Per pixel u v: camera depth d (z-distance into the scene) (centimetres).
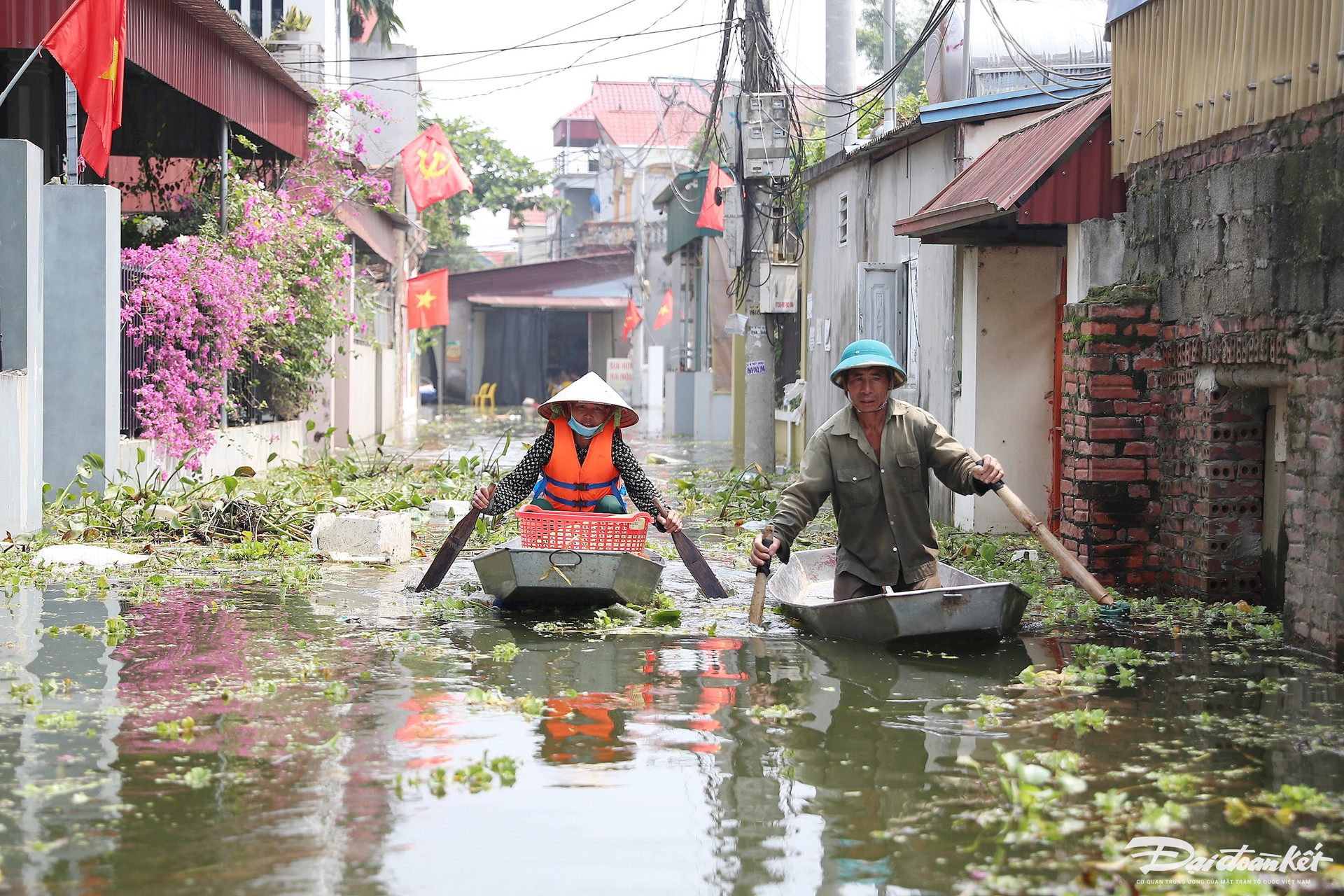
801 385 1917
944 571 839
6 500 999
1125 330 855
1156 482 864
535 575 769
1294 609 691
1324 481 659
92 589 838
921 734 516
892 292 1377
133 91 1508
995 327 1137
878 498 746
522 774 457
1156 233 857
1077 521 879
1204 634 727
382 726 517
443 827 405
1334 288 658
